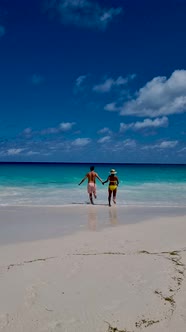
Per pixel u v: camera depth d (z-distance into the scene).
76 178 34.62
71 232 9.52
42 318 4.41
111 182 15.29
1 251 7.39
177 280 5.57
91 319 4.39
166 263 6.39
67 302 4.80
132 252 7.20
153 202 16.98
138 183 29.22
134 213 13.20
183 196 19.64
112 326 4.25
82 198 18.23
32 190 22.05
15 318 4.40
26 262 6.51
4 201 16.69
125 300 4.87
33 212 13.23
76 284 5.40
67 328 4.20
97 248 7.58
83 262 6.46
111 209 14.20
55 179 32.91
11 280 5.55
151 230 9.72
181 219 11.70
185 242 8.16
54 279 5.60
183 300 4.89
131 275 5.77
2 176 36.88
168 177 38.66
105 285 5.36
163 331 4.16
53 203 16.17
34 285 5.36
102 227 10.30
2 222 11.15
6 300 4.86
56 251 7.35
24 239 8.65
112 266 6.23
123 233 9.31
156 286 5.32
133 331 4.16
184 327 4.24
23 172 47.06
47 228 10.16
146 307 4.68
